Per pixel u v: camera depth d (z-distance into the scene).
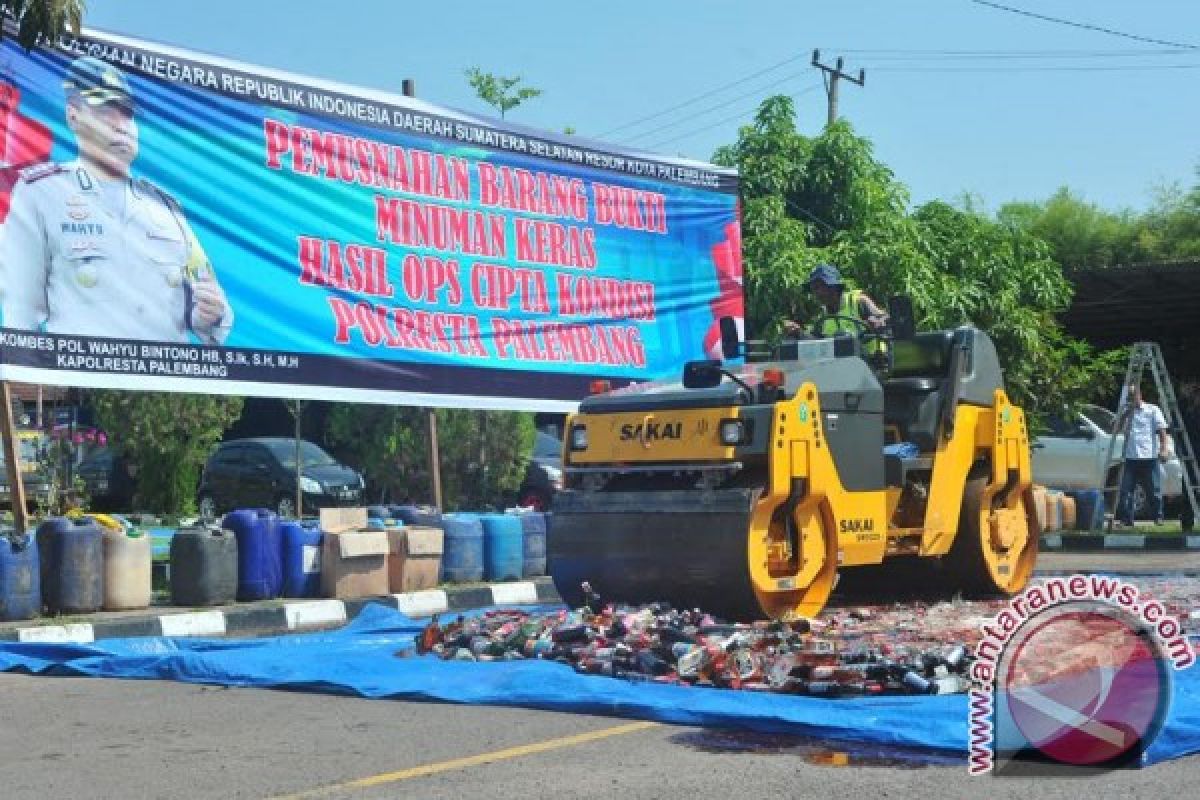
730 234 16.45
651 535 8.27
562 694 6.39
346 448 21.95
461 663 7.39
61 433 19.39
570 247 14.79
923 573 10.20
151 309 11.40
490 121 14.12
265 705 6.78
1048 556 15.62
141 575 10.61
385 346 13.07
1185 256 38.03
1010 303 18.61
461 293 13.74
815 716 5.70
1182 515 18.38
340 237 12.80
